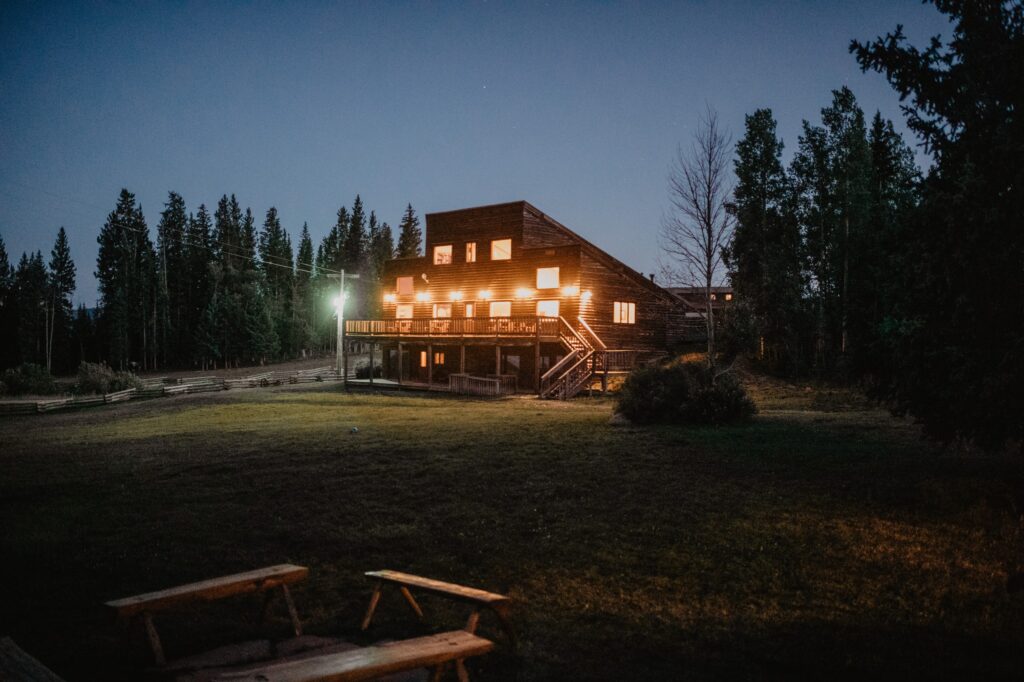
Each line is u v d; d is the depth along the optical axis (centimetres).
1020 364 834
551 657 558
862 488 1152
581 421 2136
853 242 3619
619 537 920
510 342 3588
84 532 964
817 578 754
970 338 937
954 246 890
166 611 666
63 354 9738
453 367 4434
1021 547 841
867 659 551
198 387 4903
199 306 10206
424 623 633
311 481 1285
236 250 10956
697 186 2519
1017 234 841
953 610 662
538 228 4212
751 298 4194
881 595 704
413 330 4069
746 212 4188
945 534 900
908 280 1016
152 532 962
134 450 1777
